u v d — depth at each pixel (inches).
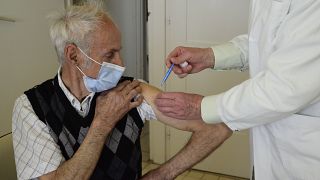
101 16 45.4
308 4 35.1
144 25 152.6
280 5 38.2
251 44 44.4
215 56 52.1
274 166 43.9
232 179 110.0
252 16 45.3
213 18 102.8
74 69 46.3
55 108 46.5
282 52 35.9
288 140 40.4
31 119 45.4
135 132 50.1
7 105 98.9
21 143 45.6
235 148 108.7
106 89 47.4
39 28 106.4
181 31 107.0
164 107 43.2
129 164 49.1
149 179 49.3
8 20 95.5
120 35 46.7
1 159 50.5
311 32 34.4
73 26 44.4
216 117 40.6
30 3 102.0
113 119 44.6
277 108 35.9
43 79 111.0
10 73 98.6
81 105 47.1
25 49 102.6
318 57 34.7
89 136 43.3
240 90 38.4
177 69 53.0
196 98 42.0
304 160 40.0
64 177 41.9
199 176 111.3
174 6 105.7
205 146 49.5
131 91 47.3
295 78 35.0
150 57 111.4
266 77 36.4
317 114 39.0
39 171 43.1
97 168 46.8
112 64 46.1
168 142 117.0
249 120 38.2
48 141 44.5
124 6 151.9
